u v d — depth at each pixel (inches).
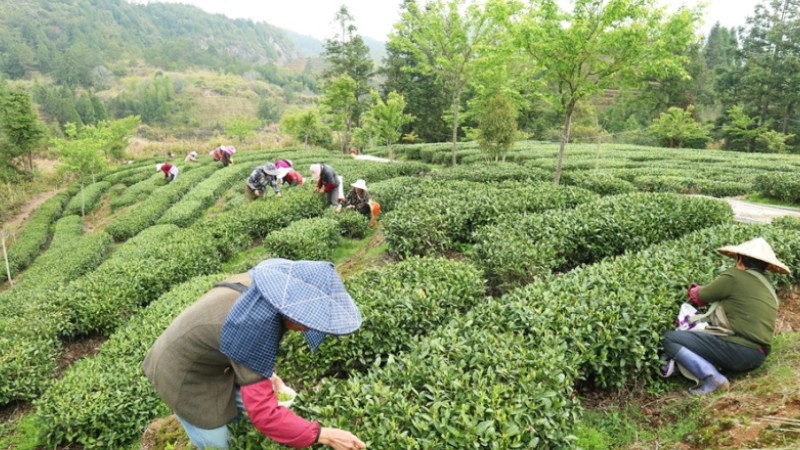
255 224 471.8
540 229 298.0
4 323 286.7
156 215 674.2
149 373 96.2
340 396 121.3
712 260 225.5
